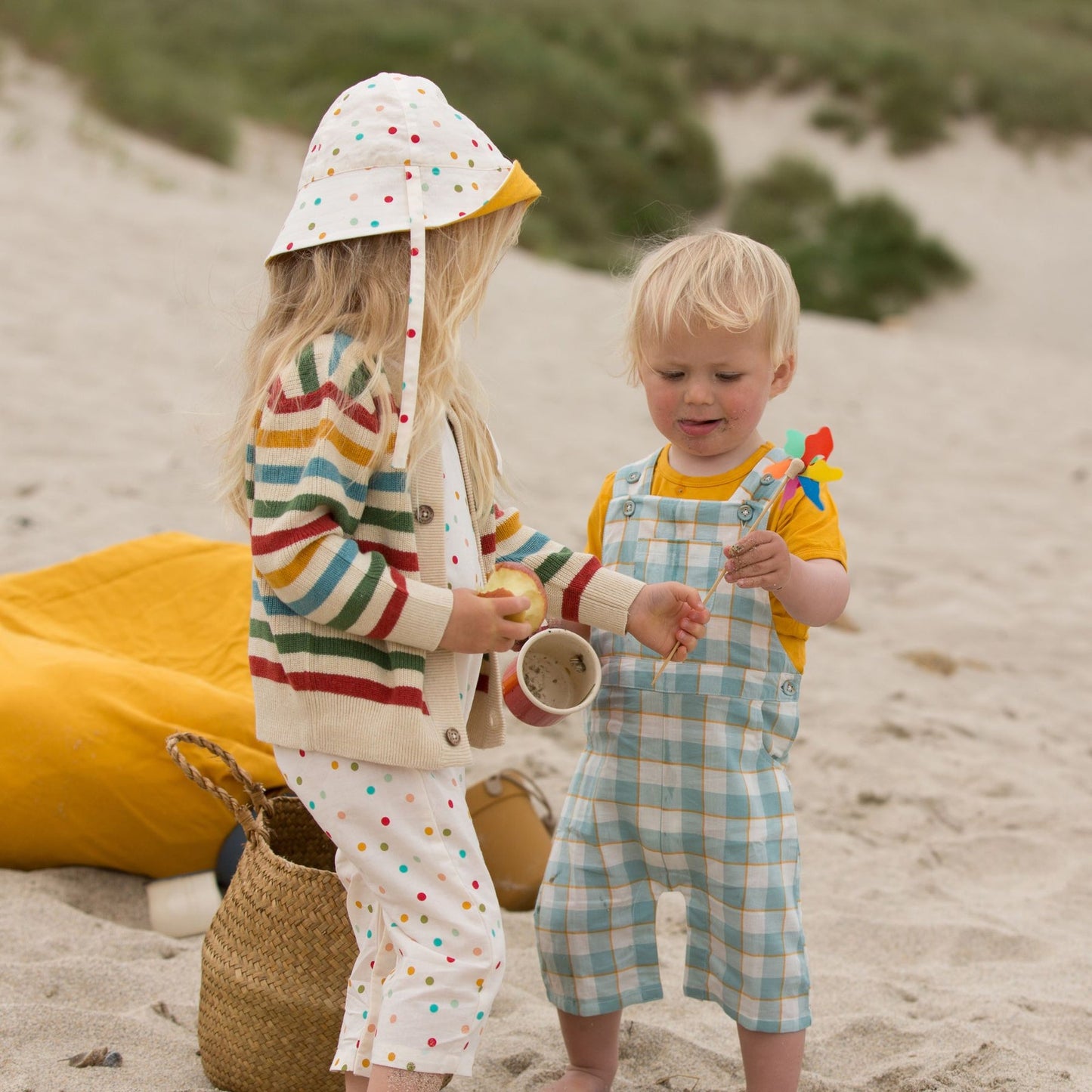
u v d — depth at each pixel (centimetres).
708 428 325
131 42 2509
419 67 3031
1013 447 1388
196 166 2173
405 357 291
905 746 645
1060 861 537
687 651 318
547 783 562
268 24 2984
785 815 324
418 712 291
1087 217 3394
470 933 293
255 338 314
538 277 1941
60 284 1355
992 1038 388
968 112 3666
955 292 3086
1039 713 717
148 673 464
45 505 827
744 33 3728
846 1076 371
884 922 468
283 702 295
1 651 478
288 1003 326
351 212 300
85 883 458
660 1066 373
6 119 2016
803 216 3195
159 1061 353
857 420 1438
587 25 3494
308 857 388
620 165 3044
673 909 479
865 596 899
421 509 299
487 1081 357
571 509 970
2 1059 344
